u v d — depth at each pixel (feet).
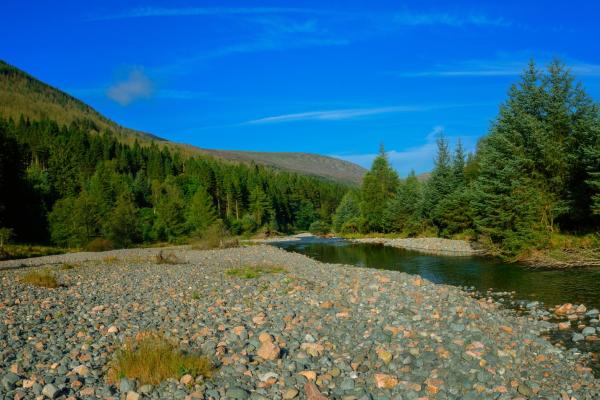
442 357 30.89
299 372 27.27
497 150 112.06
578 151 94.02
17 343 31.89
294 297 52.47
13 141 224.94
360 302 48.52
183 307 47.52
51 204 262.06
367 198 240.32
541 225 99.50
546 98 101.19
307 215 417.08
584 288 61.31
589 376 28.27
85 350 30.63
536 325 42.06
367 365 29.58
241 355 29.78
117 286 63.46
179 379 25.48
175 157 477.77
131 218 215.10
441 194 177.27
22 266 100.83
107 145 437.17
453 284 70.74
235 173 417.69
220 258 120.06
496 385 26.63
